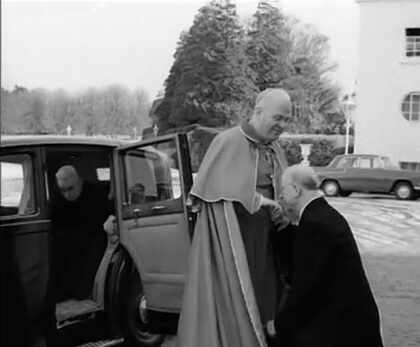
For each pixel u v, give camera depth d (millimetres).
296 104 40062
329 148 28562
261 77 38906
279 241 3654
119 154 4543
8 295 3471
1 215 3559
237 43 38000
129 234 4484
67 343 4344
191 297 3477
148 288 4391
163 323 4535
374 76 24859
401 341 5348
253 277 3420
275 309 3500
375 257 9820
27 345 3576
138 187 4441
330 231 3023
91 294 4836
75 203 4824
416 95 24500
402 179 19375
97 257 4902
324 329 2998
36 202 3738
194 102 36688
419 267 8984
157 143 4188
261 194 3527
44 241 3689
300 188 3172
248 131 3480
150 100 39000
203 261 3449
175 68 38750
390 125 24828
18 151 3771
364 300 3010
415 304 6711
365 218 14875
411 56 24469
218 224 3406
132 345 4695
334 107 43250
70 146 4203
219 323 3404
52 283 3729
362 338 3002
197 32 37781
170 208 4121
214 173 3422
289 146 28000
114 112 36250
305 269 3027
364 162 19922
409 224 13906
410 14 24156
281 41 39406
